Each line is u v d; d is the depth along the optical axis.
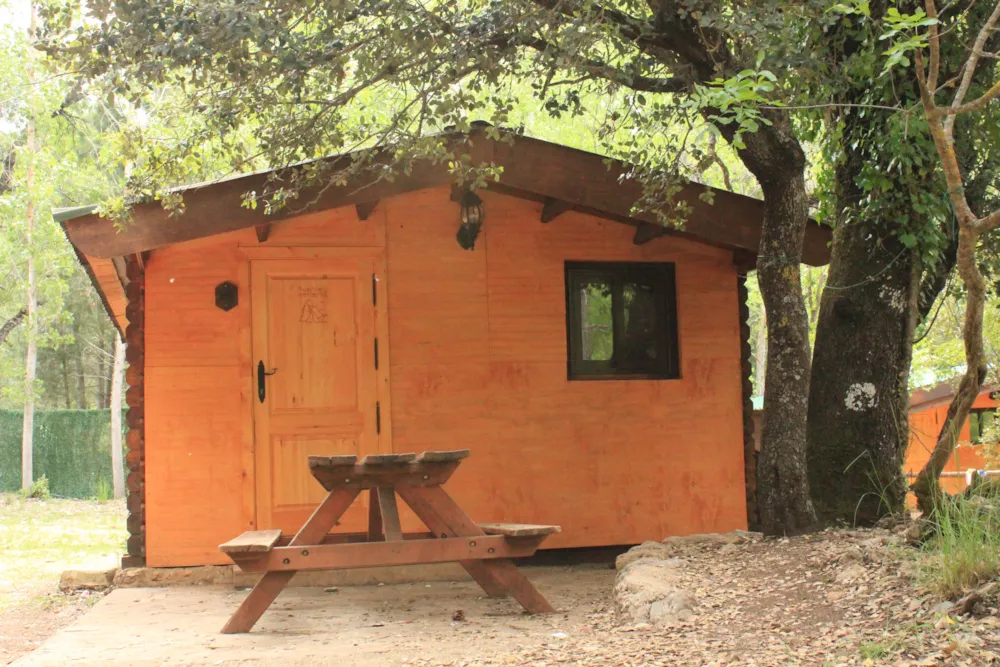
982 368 5.55
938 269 8.41
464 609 6.47
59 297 21.20
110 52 6.66
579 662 4.43
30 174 19.81
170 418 7.95
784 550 6.30
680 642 4.67
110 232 7.34
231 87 7.43
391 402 8.30
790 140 7.09
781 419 7.04
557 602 6.61
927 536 5.48
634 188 8.04
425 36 6.87
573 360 8.77
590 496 8.60
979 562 4.55
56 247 20.44
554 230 8.73
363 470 5.91
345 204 7.82
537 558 8.52
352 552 5.84
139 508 7.92
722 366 8.97
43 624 6.89
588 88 8.39
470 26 7.05
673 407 8.82
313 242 8.27
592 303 8.88
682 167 8.23
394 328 8.38
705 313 8.97
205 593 7.41
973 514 4.92
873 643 4.16
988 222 4.78
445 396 8.41
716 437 8.88
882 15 7.24
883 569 5.18
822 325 7.62
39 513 18.16
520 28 6.87
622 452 8.70
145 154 7.67
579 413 8.65
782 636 4.58
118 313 11.24
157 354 7.96
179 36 6.77
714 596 5.43
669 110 7.46
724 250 9.04
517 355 8.58
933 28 4.91
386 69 7.08
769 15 6.50
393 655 4.84
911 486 5.82
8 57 18.66
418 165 7.88
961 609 4.31
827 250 8.32
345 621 6.13
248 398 8.04
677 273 8.95
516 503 8.48
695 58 7.10
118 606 6.82
